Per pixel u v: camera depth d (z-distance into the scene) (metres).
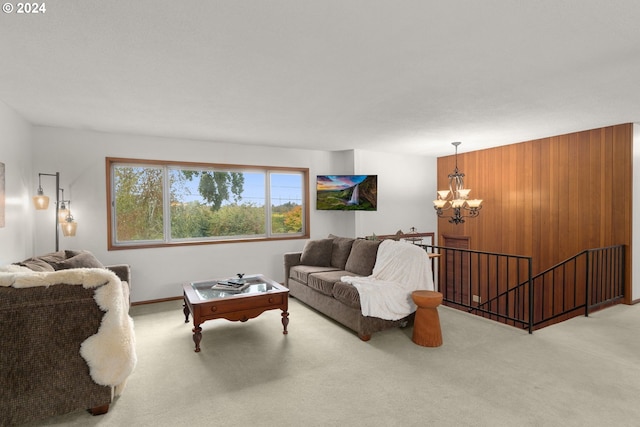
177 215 4.97
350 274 4.14
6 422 1.90
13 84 2.79
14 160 3.51
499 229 5.73
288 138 4.96
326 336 3.40
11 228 3.41
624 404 2.18
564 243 4.89
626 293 4.34
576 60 2.41
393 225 6.36
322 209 5.79
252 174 5.50
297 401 2.25
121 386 2.28
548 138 5.04
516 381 2.48
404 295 3.46
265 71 2.58
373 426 1.99
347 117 3.87
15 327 1.91
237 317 3.22
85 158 4.33
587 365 2.73
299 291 4.53
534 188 5.23
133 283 4.57
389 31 2.01
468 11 1.80
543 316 5.14
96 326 2.07
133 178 4.69
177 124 4.10
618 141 4.33
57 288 2.00
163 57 2.33
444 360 2.84
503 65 2.49
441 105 3.45
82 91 2.96
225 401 2.26
